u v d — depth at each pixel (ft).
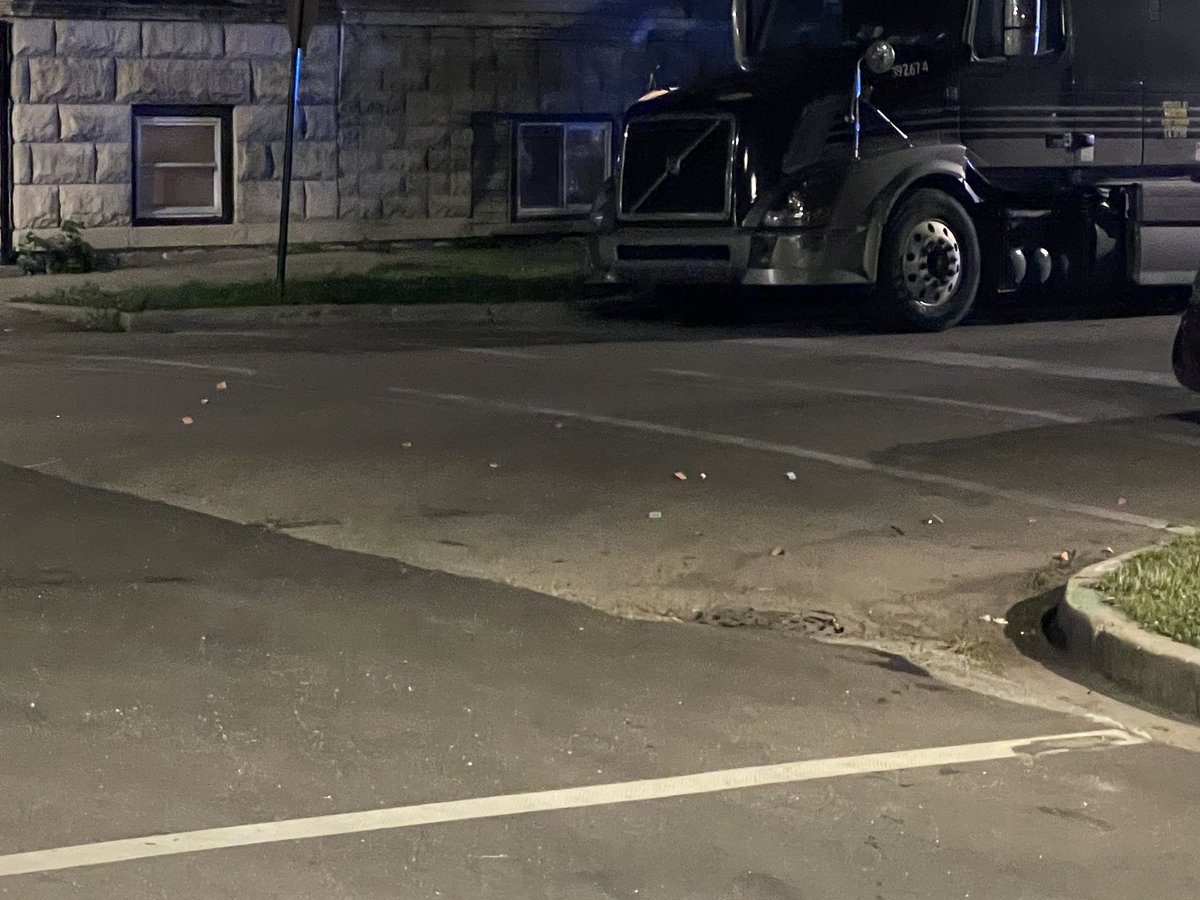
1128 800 18.30
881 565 27.48
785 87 55.52
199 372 45.21
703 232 55.83
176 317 56.08
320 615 24.23
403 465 33.91
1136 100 57.36
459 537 28.73
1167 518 30.58
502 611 24.66
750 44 57.52
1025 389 43.32
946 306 55.77
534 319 59.52
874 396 42.11
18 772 18.17
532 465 34.06
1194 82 58.13
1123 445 36.55
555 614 24.59
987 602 25.75
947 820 17.58
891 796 18.19
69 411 39.01
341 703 20.58
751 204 55.26
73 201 71.56
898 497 31.86
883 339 53.57
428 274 66.44
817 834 17.11
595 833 16.97
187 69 73.00
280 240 60.03
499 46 78.48
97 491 31.55
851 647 23.57
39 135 70.74
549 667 22.20
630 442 36.32
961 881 16.11
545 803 17.70
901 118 54.85
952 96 55.31
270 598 25.03
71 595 24.99
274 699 20.67
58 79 70.74
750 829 17.19
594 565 27.20
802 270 54.29
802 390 42.98
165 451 34.83
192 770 18.34
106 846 16.34
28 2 69.51
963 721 20.71
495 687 21.34
